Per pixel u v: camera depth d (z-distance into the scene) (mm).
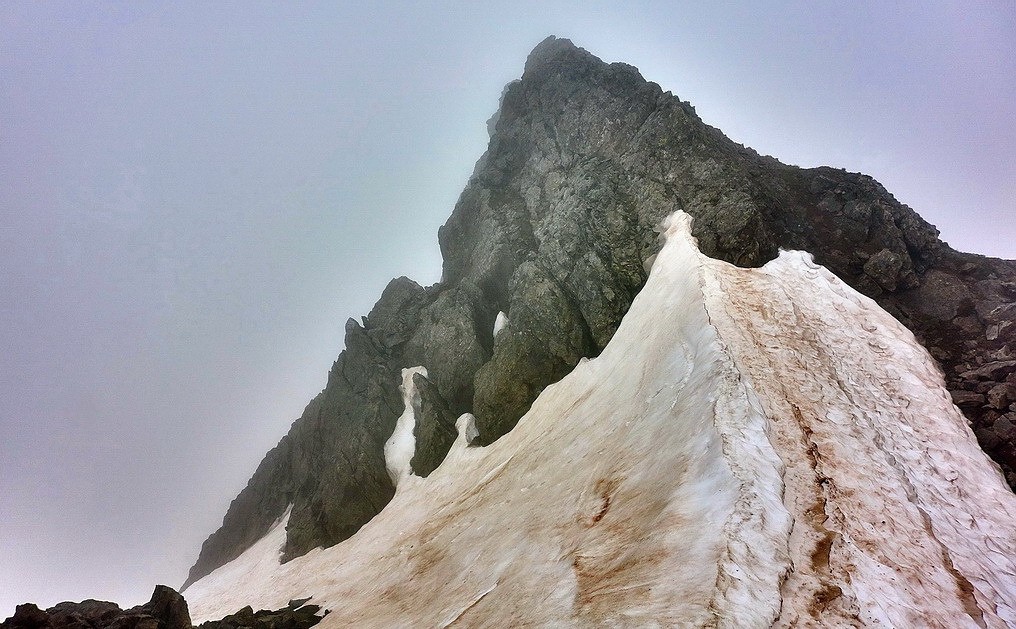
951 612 13195
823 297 28484
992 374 23703
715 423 18109
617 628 12484
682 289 31000
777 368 22391
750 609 11438
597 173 46938
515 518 25938
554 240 45219
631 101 49500
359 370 56844
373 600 29781
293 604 35438
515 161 58312
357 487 46594
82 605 25625
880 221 34781
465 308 49219
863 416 20656
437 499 38188
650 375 26766
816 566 13477
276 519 59750
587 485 22953
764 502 14633
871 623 12039
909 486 17719
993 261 31016
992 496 18391
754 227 33094
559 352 40188
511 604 18172
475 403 43188
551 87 57375
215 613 44219
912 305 30094
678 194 39875
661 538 15078
